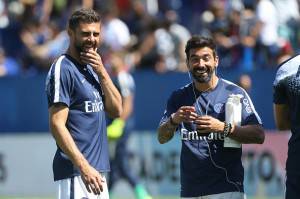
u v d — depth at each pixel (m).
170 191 44.28
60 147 22.25
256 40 48.12
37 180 47.94
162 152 44.59
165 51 50.75
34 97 48.94
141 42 53.06
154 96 46.25
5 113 49.56
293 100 22.38
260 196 42.06
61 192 22.67
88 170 21.80
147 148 45.12
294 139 22.28
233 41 48.38
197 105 23.59
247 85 39.09
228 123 22.88
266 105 43.59
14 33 57.75
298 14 50.75
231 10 50.53
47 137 47.75
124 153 40.28
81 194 22.50
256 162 42.16
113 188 41.41
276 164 41.75
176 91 24.17
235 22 48.94
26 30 57.25
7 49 57.62
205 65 23.12
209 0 57.19
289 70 22.52
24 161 48.28
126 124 40.25
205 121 22.72
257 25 48.47
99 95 23.08
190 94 23.83
